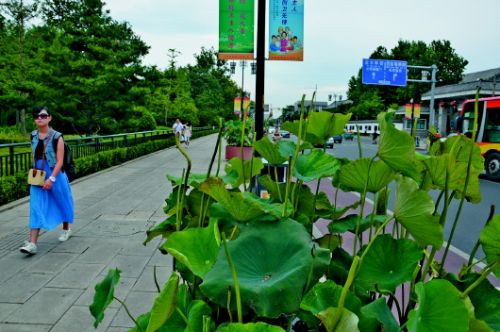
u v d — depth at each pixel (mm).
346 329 998
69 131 24906
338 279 1468
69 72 19109
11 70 19625
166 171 14344
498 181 16250
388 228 6238
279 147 1637
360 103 73000
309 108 1643
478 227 8039
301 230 1216
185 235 1304
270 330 994
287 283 1075
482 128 16750
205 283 1142
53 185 5609
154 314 1016
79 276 4707
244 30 7375
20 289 4324
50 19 30938
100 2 19844
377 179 1446
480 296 1263
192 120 47438
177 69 46406
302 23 6852
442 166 1396
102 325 3645
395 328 1120
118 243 5977
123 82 20250
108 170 14508
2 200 8195
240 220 1378
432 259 1363
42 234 6359
